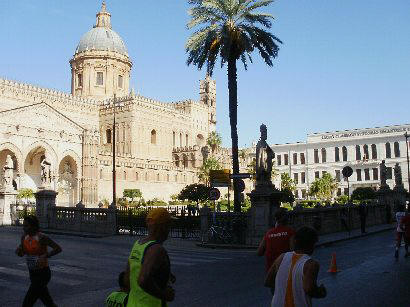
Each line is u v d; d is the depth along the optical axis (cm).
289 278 481
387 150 9525
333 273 1364
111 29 11200
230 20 3066
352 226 3347
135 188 8550
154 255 434
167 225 470
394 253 1872
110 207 2892
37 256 836
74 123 7831
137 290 441
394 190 4700
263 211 2192
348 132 10106
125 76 10794
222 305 961
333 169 10094
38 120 7269
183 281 1259
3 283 1249
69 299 1055
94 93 10262
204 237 2375
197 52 3117
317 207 3000
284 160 10788
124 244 2325
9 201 3622
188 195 5619
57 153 7488
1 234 2734
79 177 7825
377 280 1246
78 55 10456
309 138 10600
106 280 1304
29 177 7512
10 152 7069
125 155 8788
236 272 1410
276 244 773
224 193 9969
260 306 944
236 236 2262
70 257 1789
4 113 6744
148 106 9975
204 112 11944
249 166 9688
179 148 10575
